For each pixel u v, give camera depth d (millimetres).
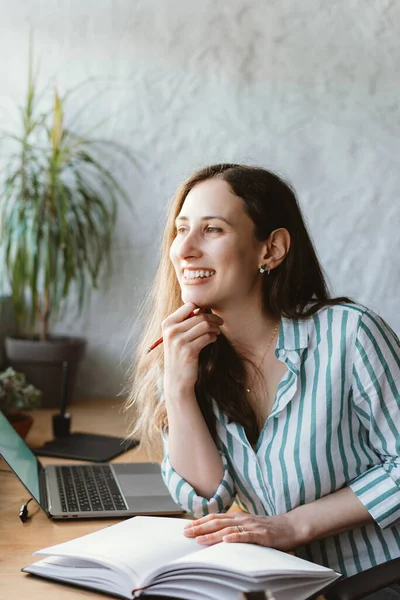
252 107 3504
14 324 3471
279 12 3477
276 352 1541
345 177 3543
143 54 3467
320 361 1520
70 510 1664
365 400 1500
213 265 1488
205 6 3461
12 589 1229
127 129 3477
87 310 3508
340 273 3576
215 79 3486
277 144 3520
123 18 3451
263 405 1597
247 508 1646
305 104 3514
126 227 3496
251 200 1504
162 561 1228
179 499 1534
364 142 3533
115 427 2725
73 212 3318
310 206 3551
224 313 1551
